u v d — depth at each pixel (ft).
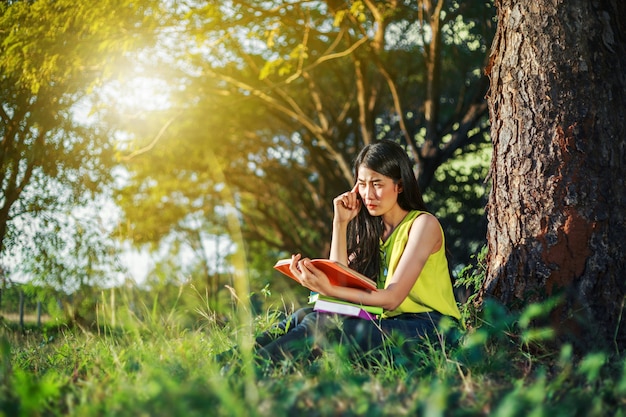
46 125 31.12
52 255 23.85
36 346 14.83
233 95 44.04
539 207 13.41
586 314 12.72
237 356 10.91
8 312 24.09
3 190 28.86
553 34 13.67
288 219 70.49
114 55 31.22
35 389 8.36
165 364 10.69
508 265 13.64
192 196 58.44
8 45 29.53
